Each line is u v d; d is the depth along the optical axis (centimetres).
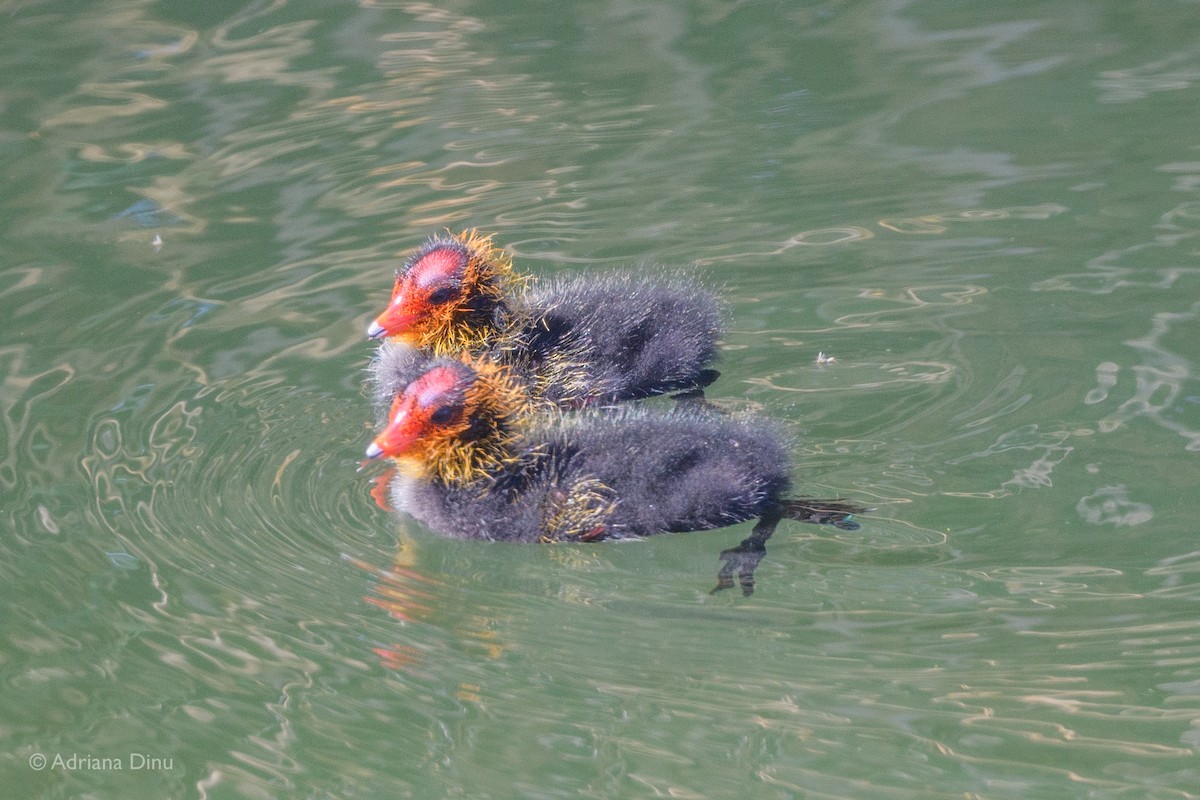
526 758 853
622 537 1102
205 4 2217
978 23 2069
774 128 1783
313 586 1041
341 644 971
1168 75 1845
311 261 1522
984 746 837
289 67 2014
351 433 1227
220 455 1188
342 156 1759
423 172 1716
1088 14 2070
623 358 1322
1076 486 1089
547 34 2116
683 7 2197
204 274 1498
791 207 1588
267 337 1373
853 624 959
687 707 886
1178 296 1348
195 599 1019
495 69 1997
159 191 1684
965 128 1747
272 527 1109
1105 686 877
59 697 922
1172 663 893
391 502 1159
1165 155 1641
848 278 1434
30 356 1335
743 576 1022
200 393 1275
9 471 1159
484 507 1125
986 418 1185
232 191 1683
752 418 1185
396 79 1977
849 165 1675
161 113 1875
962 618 955
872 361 1287
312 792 833
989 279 1410
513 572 1067
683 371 1305
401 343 1347
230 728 889
